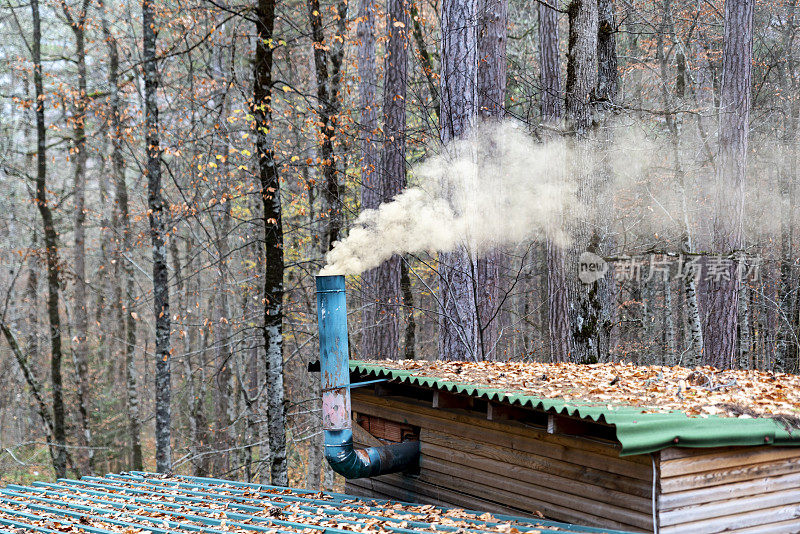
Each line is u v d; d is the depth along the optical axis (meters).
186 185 19.25
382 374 8.76
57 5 19.91
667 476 5.52
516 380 7.98
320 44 14.47
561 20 26.77
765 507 5.95
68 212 22.77
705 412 6.05
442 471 8.40
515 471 7.32
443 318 12.88
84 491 10.51
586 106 12.35
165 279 13.32
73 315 24.72
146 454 26.03
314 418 16.86
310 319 18.45
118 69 19.92
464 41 12.24
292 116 16.50
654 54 24.16
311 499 8.83
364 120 16.53
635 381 7.83
